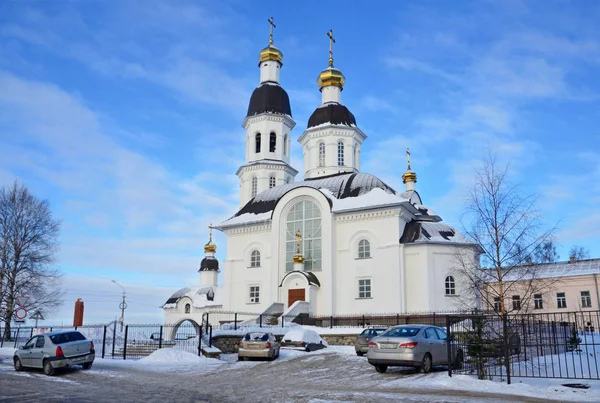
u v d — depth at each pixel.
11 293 43.56
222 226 47.53
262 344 24.17
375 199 41.62
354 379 17.45
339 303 41.41
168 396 14.22
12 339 41.75
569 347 23.25
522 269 24.45
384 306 39.50
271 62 56.22
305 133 52.47
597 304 53.28
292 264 43.69
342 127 51.34
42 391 15.29
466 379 15.37
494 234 22.97
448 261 39.53
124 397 14.02
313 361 22.69
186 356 26.19
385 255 40.34
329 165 50.88
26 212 45.75
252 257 46.53
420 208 53.09
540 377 15.97
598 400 12.55
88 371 20.91
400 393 14.02
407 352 17.33
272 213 45.00
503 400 12.53
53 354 20.11
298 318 39.38
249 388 15.89
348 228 42.44
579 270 55.47
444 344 18.70
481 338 16.53
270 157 53.69
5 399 13.64
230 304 46.16
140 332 34.97
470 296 31.56
